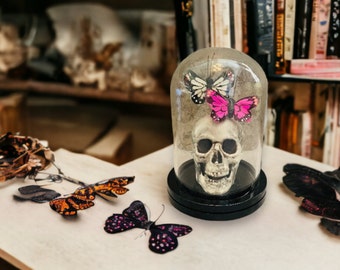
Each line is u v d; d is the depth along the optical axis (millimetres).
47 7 1047
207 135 429
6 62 997
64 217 428
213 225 419
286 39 598
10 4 1070
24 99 1043
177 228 406
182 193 443
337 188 470
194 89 448
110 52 942
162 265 365
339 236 400
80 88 967
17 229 412
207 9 592
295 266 364
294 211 443
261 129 486
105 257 375
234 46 601
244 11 588
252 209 434
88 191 458
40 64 1005
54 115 1091
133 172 523
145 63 911
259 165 482
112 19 947
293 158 562
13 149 525
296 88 652
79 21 958
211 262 369
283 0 573
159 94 910
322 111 644
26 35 1038
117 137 992
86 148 954
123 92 938
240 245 391
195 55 480
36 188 477
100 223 421
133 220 419
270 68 600
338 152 652
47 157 523
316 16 581
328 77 586
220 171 422
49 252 381
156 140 984
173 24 858
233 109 435
